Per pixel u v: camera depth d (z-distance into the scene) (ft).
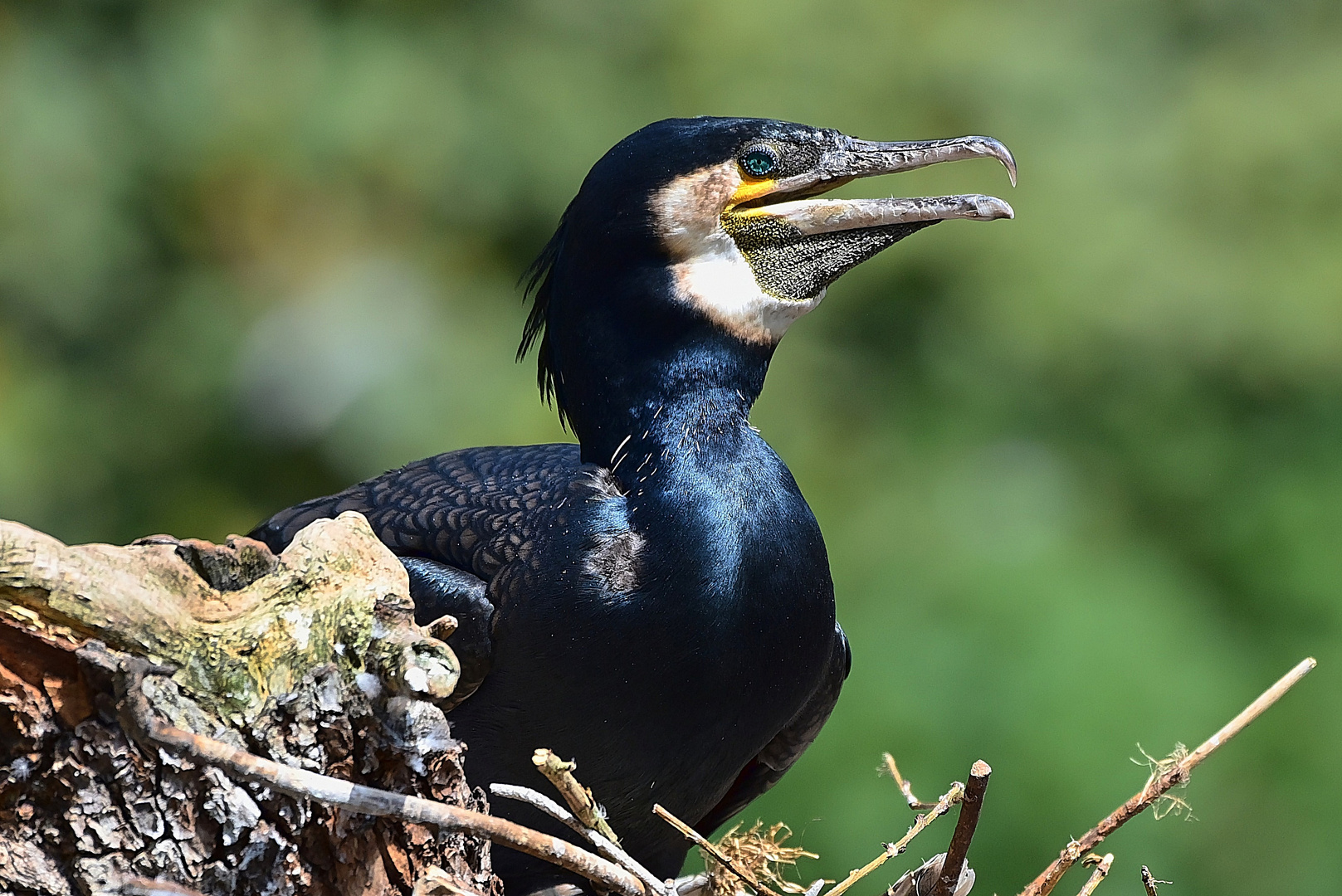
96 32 46.09
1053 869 14.37
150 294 45.98
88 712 11.35
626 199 17.24
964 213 17.72
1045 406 48.37
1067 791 33.94
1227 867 37.11
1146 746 35.14
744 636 16.10
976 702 35.76
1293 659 42.06
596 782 16.38
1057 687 35.60
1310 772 38.99
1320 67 52.24
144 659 11.41
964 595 38.34
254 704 11.64
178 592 11.75
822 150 17.81
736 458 16.76
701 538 16.08
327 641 11.84
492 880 13.23
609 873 12.07
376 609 11.93
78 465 44.09
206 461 45.37
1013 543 41.27
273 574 12.10
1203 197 50.88
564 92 46.55
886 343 48.65
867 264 47.29
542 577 16.07
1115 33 54.19
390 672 11.82
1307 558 44.09
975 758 34.71
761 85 47.34
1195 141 51.08
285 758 11.66
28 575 11.14
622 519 16.38
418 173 45.29
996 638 36.91
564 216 18.43
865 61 48.26
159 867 11.45
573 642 15.89
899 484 44.98
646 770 16.34
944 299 48.34
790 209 17.54
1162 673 37.19
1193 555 46.06
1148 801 14.26
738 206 17.54
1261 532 45.27
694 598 15.90
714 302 17.24
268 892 11.66
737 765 16.99
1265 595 44.21
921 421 47.21
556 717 16.08
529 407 43.29
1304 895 37.55
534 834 11.64
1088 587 38.93
